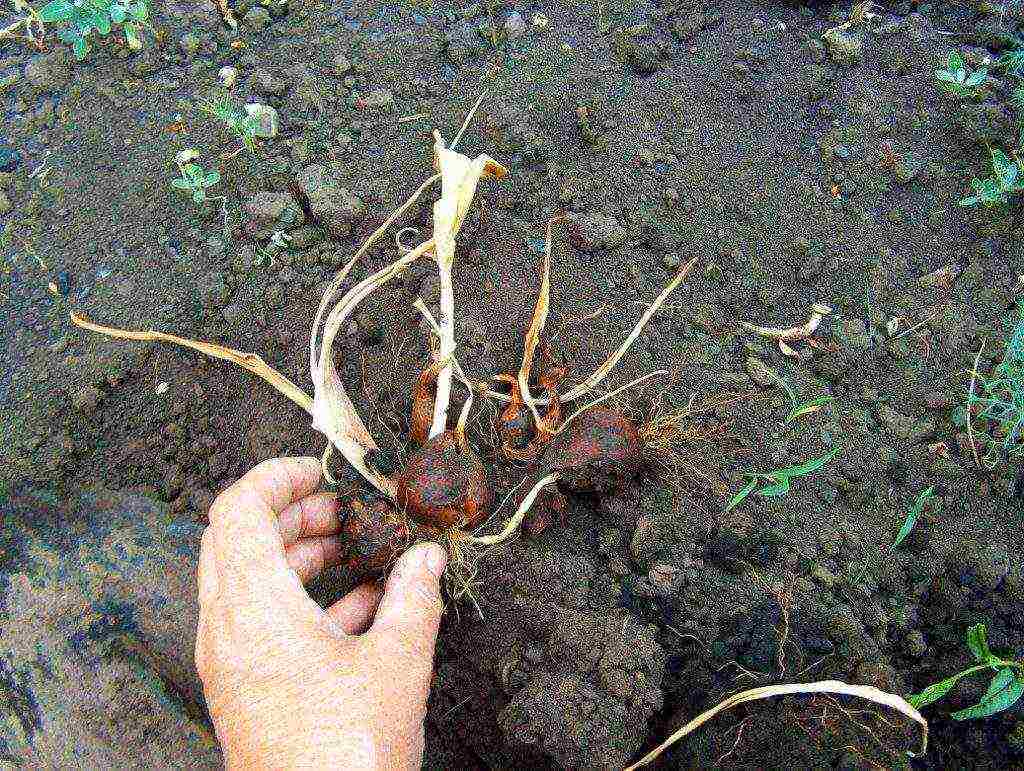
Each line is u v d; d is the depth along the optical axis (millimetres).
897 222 393
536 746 304
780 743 301
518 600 325
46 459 347
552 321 369
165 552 318
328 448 301
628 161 406
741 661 317
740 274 383
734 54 438
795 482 342
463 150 406
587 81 427
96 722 269
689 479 342
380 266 384
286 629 240
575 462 317
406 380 363
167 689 286
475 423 350
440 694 323
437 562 281
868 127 415
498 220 391
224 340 372
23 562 293
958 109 419
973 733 305
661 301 353
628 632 315
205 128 409
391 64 431
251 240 390
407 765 239
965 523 336
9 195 393
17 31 436
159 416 360
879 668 311
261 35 441
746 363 364
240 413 361
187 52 433
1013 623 321
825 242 389
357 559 306
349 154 405
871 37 443
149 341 365
